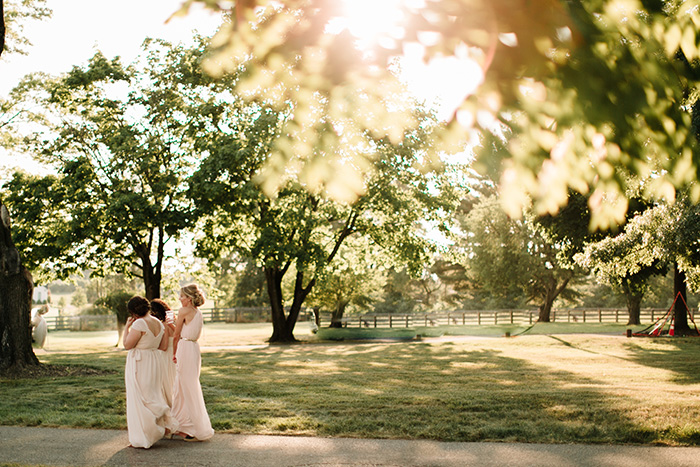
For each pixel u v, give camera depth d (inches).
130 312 297.9
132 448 288.2
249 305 2469.2
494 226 1835.6
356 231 1207.6
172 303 1288.1
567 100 97.0
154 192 1008.2
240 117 997.2
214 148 975.0
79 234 995.3
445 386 484.4
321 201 1135.6
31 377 532.4
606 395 414.0
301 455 272.7
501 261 1798.7
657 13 113.0
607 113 97.8
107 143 1049.5
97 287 3277.6
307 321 2117.4
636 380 530.6
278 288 1209.4
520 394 420.5
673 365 676.1
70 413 364.5
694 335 1139.3
